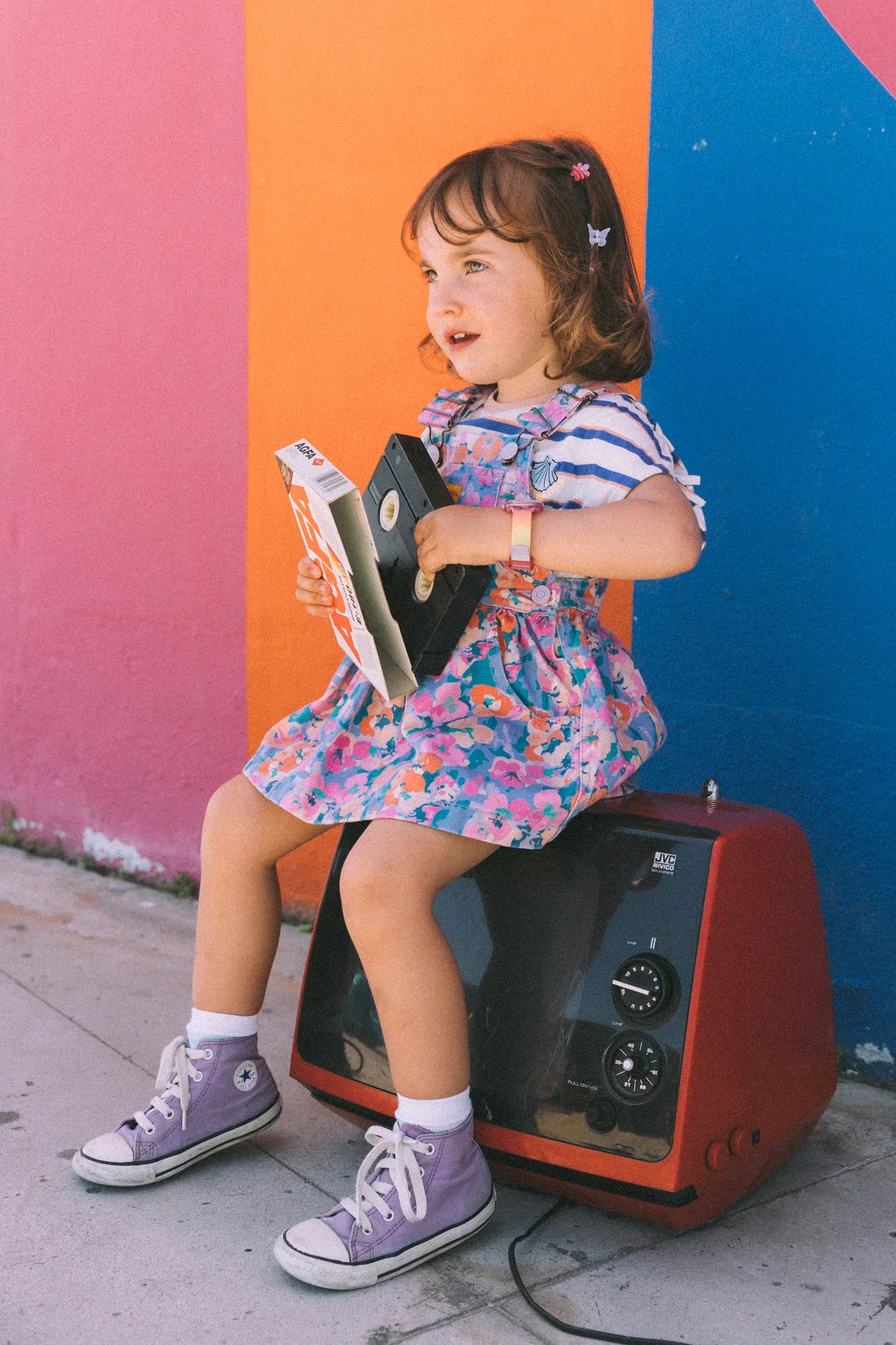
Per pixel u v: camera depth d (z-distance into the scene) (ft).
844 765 6.04
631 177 6.61
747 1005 4.66
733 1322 4.25
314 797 4.94
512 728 4.81
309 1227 4.48
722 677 6.47
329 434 8.07
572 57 6.78
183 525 8.87
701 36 6.26
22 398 9.89
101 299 9.23
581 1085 4.57
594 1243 4.75
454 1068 4.54
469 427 5.23
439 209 5.01
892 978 5.97
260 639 8.49
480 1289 4.43
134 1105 5.82
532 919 4.83
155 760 9.27
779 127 6.03
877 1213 4.98
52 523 9.77
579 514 4.54
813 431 6.03
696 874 4.55
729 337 6.31
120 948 8.05
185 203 8.66
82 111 9.22
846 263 5.85
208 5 8.40
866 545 5.89
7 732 10.36
